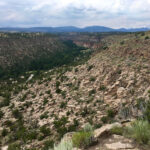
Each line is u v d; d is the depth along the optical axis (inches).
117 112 665.0
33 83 2010.3
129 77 975.0
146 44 1466.5
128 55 1427.2
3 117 1058.1
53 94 1298.0
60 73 1990.7
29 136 649.0
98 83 1137.4
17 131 790.5
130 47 1573.6
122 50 1614.2
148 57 1206.9
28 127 814.5
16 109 1099.9
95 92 1031.0
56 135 621.0
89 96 994.7
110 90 945.5
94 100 904.3
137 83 871.1
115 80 1056.2
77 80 1409.9
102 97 911.0
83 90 1142.3
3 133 798.5
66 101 1042.7
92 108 806.5
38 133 677.3
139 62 1170.0
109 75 1128.8
